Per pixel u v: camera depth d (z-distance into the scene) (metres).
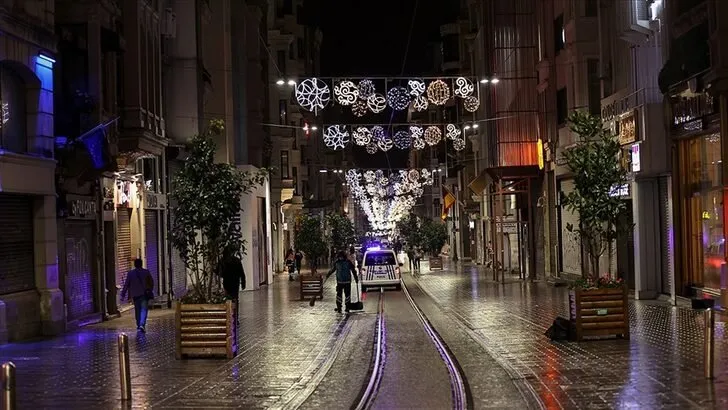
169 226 31.39
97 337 18.98
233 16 41.06
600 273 29.34
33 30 19.23
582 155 16.45
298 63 68.00
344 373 13.10
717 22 19.09
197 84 33.34
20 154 18.56
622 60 26.94
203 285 15.60
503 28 43.41
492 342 16.23
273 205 56.34
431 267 53.75
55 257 20.16
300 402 10.55
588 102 30.36
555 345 15.17
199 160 15.88
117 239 25.58
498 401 10.34
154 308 27.77
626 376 11.45
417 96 26.16
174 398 10.91
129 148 25.02
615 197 16.48
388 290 37.00
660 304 23.08
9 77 18.94
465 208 65.56
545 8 35.94
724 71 19.00
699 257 22.39
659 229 24.75
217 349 14.79
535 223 39.78
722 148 19.67
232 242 15.90
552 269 36.31
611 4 27.73
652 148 23.56
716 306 20.38
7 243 18.59
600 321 15.42
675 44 22.06
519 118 41.09
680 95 21.95
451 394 11.00
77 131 21.92
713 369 10.95
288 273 53.56
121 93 25.11
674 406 9.38
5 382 7.30
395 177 98.94
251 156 43.97
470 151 65.88
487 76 49.81
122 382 10.88
